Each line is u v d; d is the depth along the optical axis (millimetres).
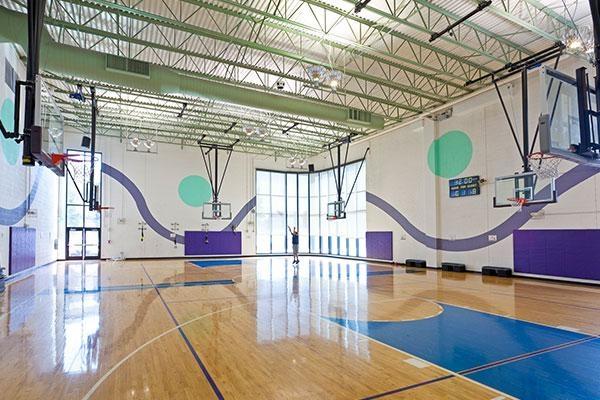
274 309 5879
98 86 10625
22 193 10391
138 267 12883
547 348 3904
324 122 14383
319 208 19219
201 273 11039
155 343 4109
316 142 17422
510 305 6180
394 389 2891
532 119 9469
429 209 12469
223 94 9391
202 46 9008
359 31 8211
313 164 19781
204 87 9125
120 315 5484
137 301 6578
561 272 8906
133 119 14422
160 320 5168
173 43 8859
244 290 7809
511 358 3598
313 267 12883
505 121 10211
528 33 8203
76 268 12492
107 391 2877
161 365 3436
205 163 17844
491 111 10594
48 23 7043
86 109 13266
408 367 3363
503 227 10266
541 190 9086
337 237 17844
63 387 2955
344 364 3447
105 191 15984
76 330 4660
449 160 11883
